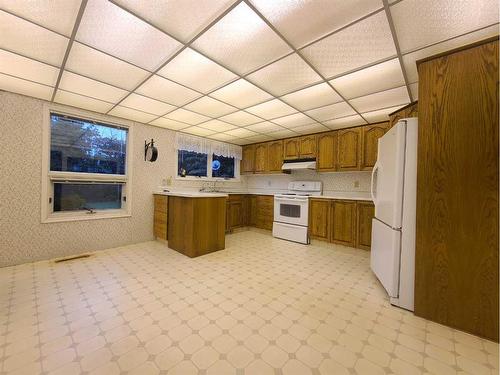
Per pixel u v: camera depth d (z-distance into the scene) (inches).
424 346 58.1
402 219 76.9
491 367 51.5
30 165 110.3
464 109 64.5
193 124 153.3
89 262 113.8
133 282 91.8
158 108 122.1
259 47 69.1
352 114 127.6
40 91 102.4
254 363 51.2
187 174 184.9
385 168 88.6
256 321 67.2
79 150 128.9
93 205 136.3
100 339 57.7
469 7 52.0
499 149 60.2
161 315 69.0
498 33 60.7
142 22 59.2
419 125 71.2
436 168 68.6
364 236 135.8
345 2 52.0
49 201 117.7
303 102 111.0
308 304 77.8
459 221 65.5
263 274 103.3
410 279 75.2
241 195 198.8
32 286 86.1
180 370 48.8
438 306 68.2
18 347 53.9
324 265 117.2
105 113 131.4
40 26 60.4
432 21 57.0
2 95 102.1
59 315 67.6
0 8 53.8
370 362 52.3
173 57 74.7
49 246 116.6
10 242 105.9
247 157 217.9
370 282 97.1
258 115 131.8
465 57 64.3
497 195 60.7
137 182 150.5
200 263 115.8
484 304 62.0
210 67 80.5
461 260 65.2
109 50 71.1
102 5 53.4
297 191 189.2
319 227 155.6
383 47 68.0
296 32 62.3
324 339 59.9
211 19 57.9
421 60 70.6
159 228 151.8
